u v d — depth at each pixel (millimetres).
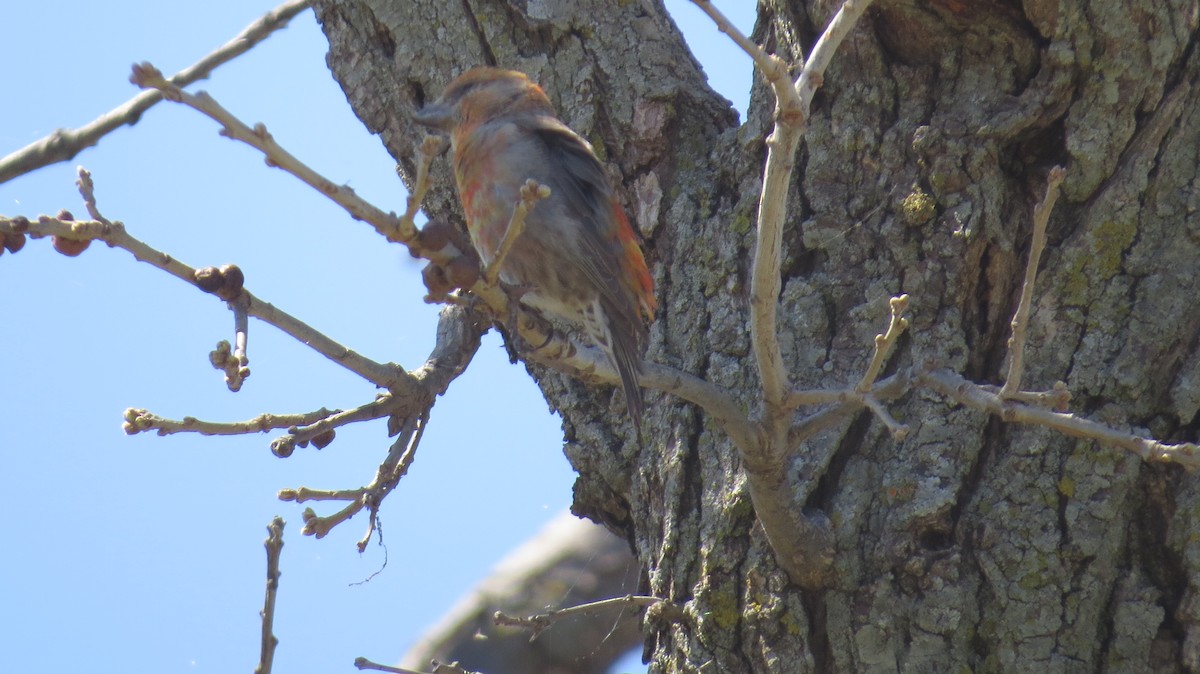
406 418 8148
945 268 8711
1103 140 8531
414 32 10484
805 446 8656
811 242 9125
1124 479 8070
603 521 10141
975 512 8234
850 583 8281
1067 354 8352
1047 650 7918
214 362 6363
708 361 9250
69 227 5875
